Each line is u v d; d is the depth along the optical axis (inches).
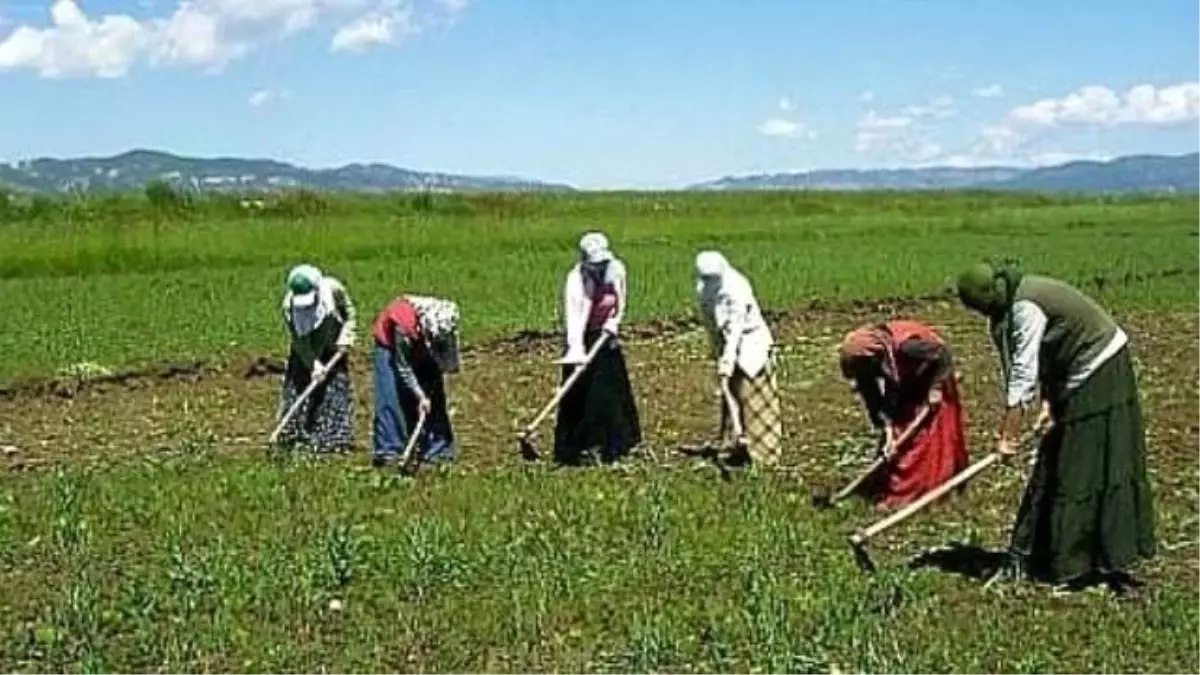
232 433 673.6
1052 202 3570.4
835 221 2345.0
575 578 408.2
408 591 399.5
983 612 382.9
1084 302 397.4
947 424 488.7
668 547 435.8
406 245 1631.4
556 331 993.5
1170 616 379.2
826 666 339.9
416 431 546.3
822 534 453.4
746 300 550.3
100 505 490.6
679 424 678.5
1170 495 519.2
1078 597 396.5
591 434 572.7
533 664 350.6
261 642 361.4
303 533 453.7
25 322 987.9
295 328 576.4
